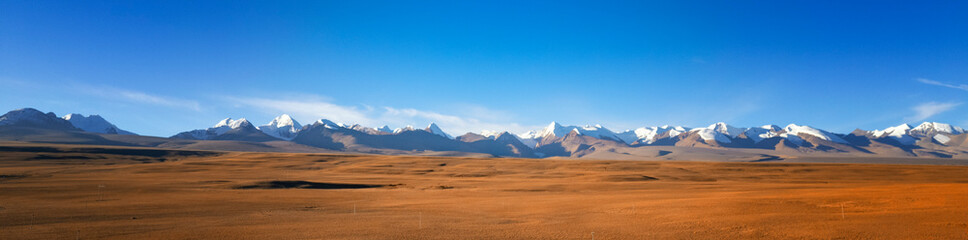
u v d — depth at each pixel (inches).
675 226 1280.8
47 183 2691.9
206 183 2979.8
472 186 3097.9
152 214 1612.9
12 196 2073.1
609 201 1902.1
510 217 1517.0
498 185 3152.1
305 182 3149.6
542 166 5777.6
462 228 1318.9
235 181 3164.4
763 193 2130.9
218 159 6860.2
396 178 4124.0
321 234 1239.5
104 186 2559.1
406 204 1948.8
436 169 5502.0
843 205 1526.8
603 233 1219.2
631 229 1261.1
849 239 1054.4
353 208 1814.7
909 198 1578.5
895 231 1101.7
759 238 1106.1
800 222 1250.0
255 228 1331.2
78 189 2390.5
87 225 1370.6
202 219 1512.1
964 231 1072.8
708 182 3560.5
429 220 1464.1
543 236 1198.3
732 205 1596.9
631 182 3503.9
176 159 7293.3
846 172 4857.3
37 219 1472.7
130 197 2130.9
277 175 4318.4
